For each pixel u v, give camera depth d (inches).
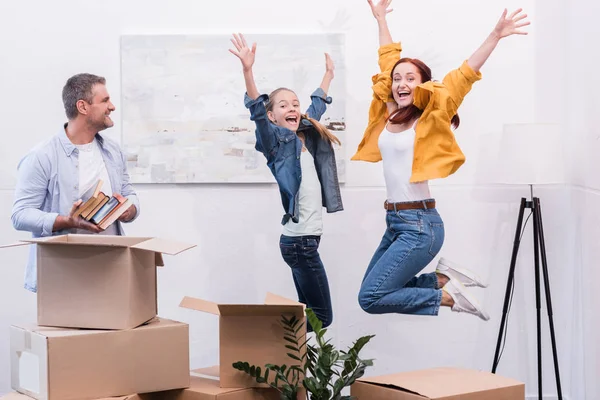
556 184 161.9
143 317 107.0
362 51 160.6
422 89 133.3
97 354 100.3
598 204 135.1
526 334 163.2
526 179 145.8
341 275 162.4
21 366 104.0
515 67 161.5
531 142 145.6
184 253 162.4
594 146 138.0
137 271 104.3
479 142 162.4
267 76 159.8
